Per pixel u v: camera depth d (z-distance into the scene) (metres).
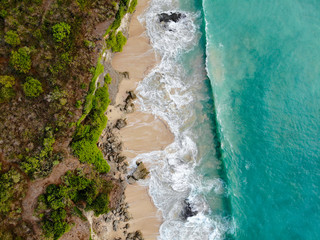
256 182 25.02
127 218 23.66
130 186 24.17
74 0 20.64
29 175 20.41
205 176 24.73
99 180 22.50
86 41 20.81
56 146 21.03
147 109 24.84
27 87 19.92
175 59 25.56
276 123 25.56
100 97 22.36
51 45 20.31
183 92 25.36
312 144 25.06
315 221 24.28
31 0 20.08
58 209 20.61
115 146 24.03
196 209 24.20
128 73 24.86
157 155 24.52
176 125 24.94
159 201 24.16
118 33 23.39
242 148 25.41
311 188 24.69
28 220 20.16
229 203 24.48
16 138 20.31
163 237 23.77
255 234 24.23
